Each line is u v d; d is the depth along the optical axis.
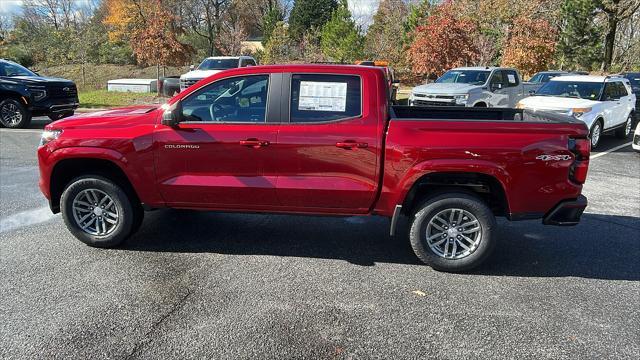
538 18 27.61
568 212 4.46
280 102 4.58
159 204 4.84
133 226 5.00
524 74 24.38
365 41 34.38
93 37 36.66
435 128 4.36
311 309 3.81
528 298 4.09
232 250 5.02
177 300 3.92
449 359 3.21
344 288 4.20
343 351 3.27
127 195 4.90
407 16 35.69
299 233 5.57
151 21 23.64
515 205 4.42
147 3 33.97
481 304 3.96
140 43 23.39
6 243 5.09
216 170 4.66
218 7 43.00
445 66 22.02
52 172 4.90
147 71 34.47
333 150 4.47
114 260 4.71
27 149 10.41
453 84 14.05
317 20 43.56
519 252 5.14
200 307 3.81
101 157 4.72
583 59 34.22
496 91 14.27
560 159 4.34
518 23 24.00
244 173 4.63
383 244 5.28
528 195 4.39
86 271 4.45
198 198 4.76
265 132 4.54
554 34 25.36
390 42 33.72
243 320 3.63
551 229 5.89
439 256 4.55
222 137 4.58
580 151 4.38
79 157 4.77
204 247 5.09
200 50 40.59
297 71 4.59
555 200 4.42
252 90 4.64
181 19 40.34
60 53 36.22
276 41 34.09
